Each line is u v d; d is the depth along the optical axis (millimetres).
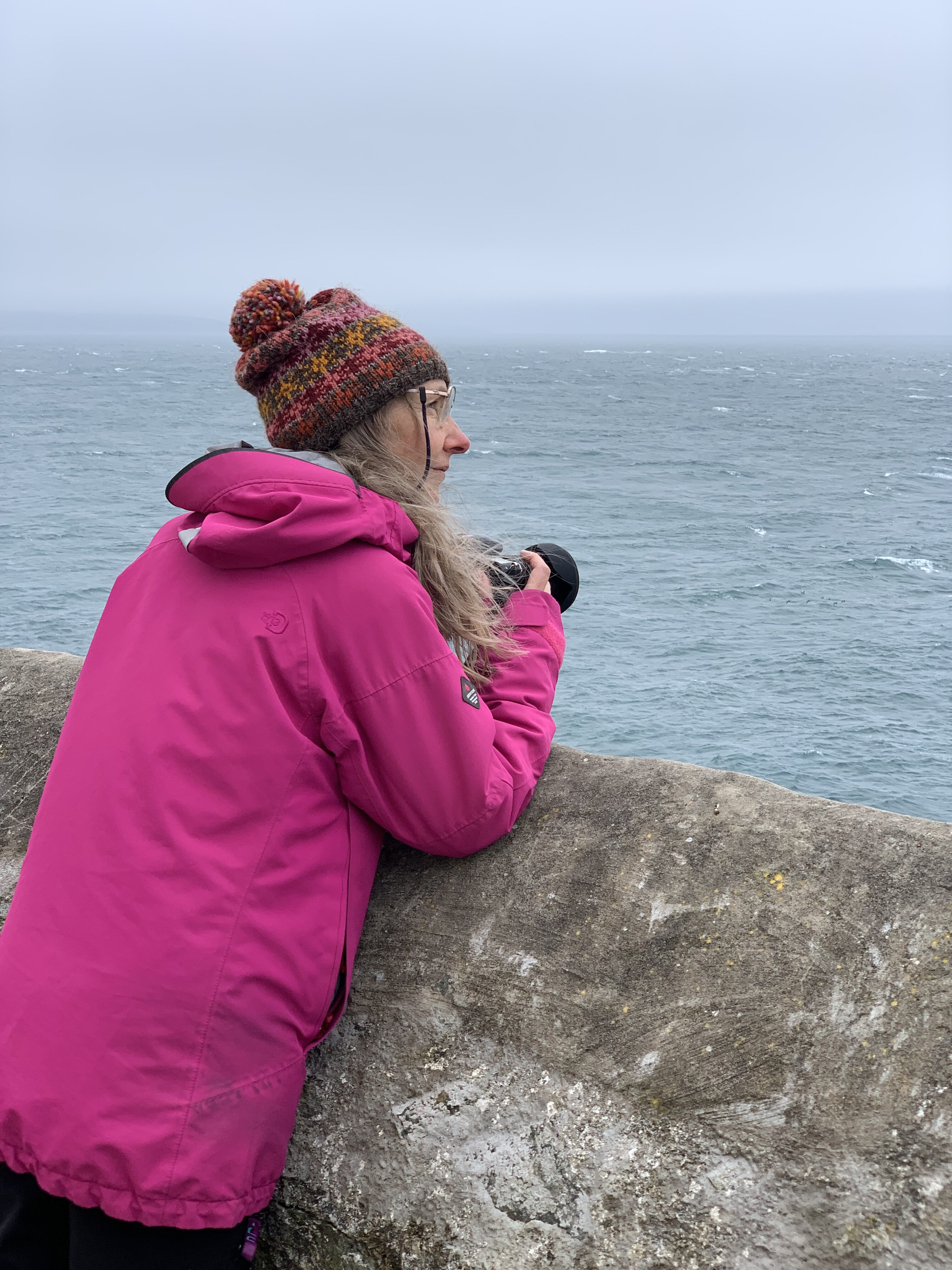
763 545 67938
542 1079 1472
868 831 1569
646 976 1512
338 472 1435
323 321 1500
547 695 1719
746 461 108875
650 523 73938
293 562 1396
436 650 1420
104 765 1343
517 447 114750
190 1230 1257
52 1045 1258
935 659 44375
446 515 1592
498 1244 1367
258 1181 1329
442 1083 1522
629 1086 1420
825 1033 1364
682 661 43500
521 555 1878
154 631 1408
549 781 1864
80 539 63469
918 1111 1253
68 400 168500
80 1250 1269
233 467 1400
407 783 1434
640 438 127500
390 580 1402
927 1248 1165
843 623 49875
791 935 1477
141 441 115500
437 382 1569
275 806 1344
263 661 1355
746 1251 1242
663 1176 1330
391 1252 1424
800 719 36938
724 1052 1397
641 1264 1282
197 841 1307
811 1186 1254
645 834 1690
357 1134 1521
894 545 68188
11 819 2230
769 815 1649
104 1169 1226
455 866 1765
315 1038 1427
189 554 1463
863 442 127750
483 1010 1568
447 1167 1448
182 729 1334
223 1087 1274
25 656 2666
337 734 1387
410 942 1687
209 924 1281
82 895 1294
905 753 34094
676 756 33625
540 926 1627
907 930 1419
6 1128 1279
